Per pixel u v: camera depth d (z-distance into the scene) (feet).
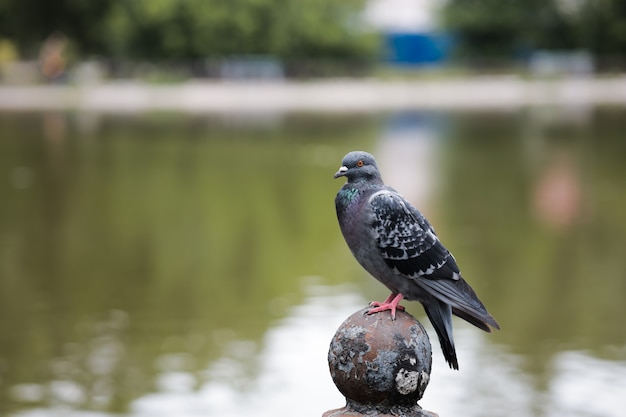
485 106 127.13
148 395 24.57
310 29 167.53
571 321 30.12
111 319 31.07
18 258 39.70
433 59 194.90
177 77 158.92
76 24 168.45
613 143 78.74
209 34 162.71
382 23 193.16
